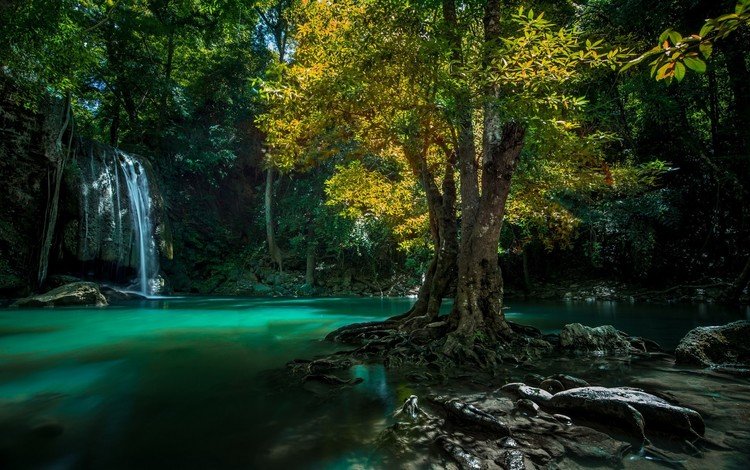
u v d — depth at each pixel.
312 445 3.39
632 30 12.42
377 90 6.15
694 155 16.27
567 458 3.03
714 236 16.77
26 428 3.82
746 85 13.70
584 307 14.85
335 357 6.78
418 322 8.07
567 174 9.77
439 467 2.98
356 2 7.78
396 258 26.39
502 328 7.16
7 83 14.60
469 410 3.77
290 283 25.86
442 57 5.31
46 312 13.74
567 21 8.58
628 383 5.00
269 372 5.88
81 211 18.58
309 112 7.18
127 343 8.32
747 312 12.37
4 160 15.64
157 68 25.53
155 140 26.84
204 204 29.38
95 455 3.26
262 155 31.28
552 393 4.61
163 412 4.23
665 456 3.05
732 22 1.86
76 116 25.02
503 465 2.93
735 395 4.48
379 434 3.59
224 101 30.17
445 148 8.74
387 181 11.56
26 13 10.88
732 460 2.98
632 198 16.88
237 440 3.52
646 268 17.33
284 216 28.38
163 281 23.52
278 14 27.53
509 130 7.07
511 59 4.79
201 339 8.84
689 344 6.23
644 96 13.55
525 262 21.47
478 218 7.38
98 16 20.00
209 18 25.78
